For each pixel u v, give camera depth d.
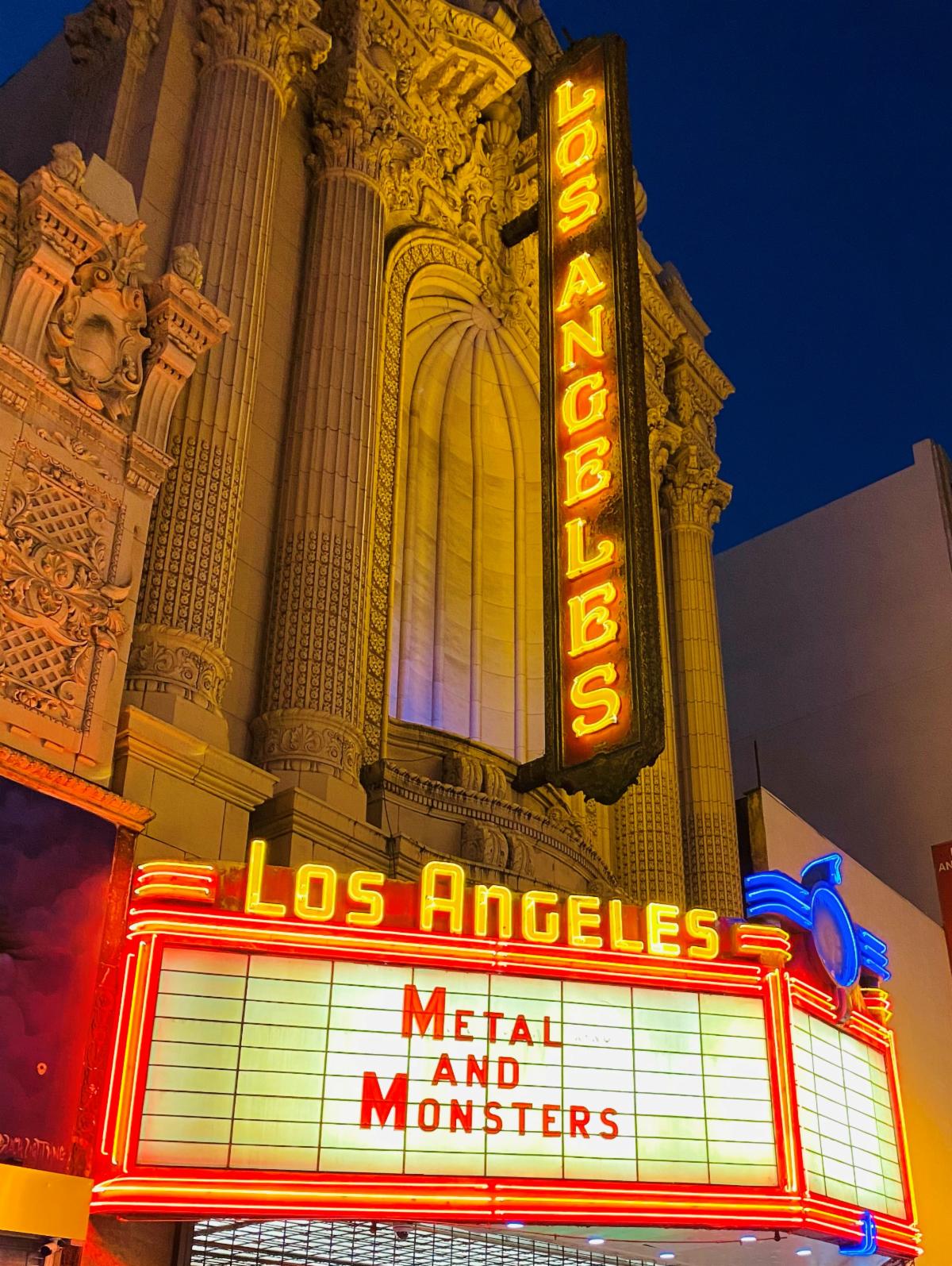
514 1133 9.74
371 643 15.34
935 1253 19.05
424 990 9.92
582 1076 10.23
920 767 28.33
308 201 16.91
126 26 15.99
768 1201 10.41
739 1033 11.05
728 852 21.53
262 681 13.70
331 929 9.80
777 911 12.40
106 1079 8.99
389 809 14.22
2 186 10.57
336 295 15.92
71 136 15.74
